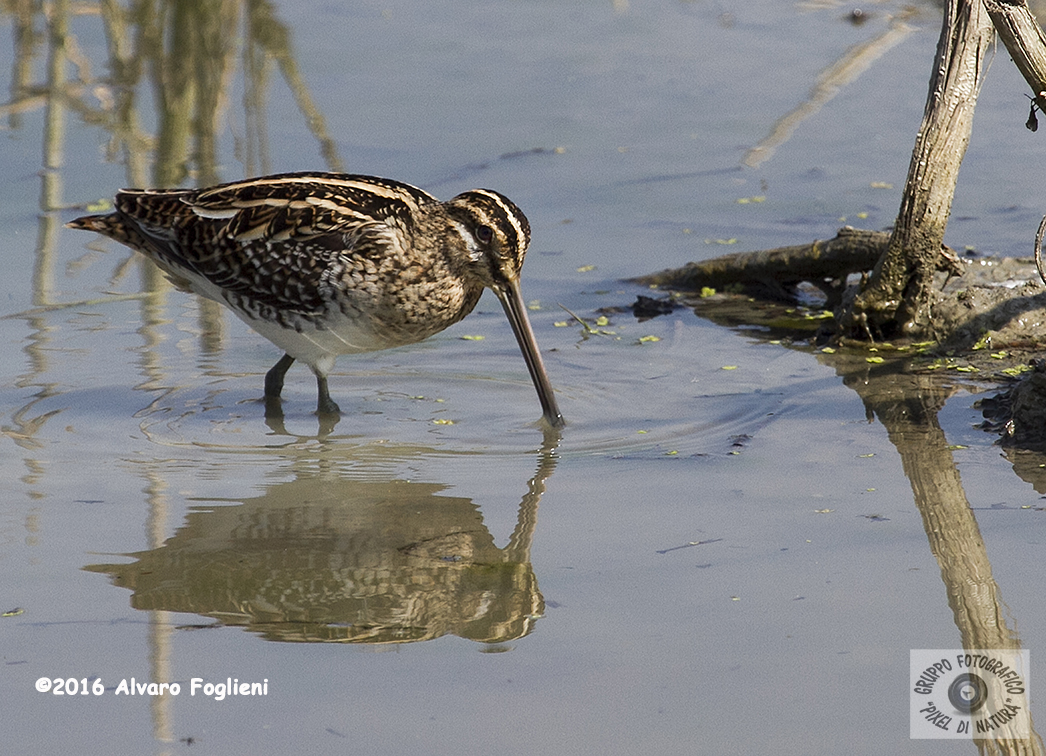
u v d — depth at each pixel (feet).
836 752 20.08
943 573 25.61
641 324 41.81
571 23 66.33
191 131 54.29
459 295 37.24
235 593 25.53
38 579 25.98
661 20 66.54
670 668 22.41
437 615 24.58
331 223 35.55
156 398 36.24
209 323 41.60
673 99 57.47
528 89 58.49
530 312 42.75
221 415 35.47
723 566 26.09
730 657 22.72
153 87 58.39
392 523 28.76
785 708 21.20
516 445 33.32
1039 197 48.08
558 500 29.71
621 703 21.42
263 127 54.24
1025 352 38.24
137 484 30.83
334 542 27.81
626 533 27.81
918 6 66.33
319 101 56.95
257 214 35.88
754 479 30.42
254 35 64.13
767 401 35.50
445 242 36.55
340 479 31.30
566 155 52.37
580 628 23.88
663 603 24.67
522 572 26.12
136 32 64.03
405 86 58.75
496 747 20.29
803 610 24.27
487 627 24.07
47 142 53.06
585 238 47.11
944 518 28.04
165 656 23.13
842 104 56.54
